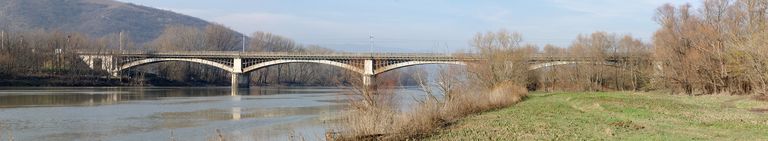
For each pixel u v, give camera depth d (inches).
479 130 1136.8
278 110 2482.8
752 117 1310.3
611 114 1526.8
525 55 3654.0
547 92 3745.1
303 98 3590.1
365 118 1118.4
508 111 1700.3
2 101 2748.5
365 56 5032.0
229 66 5767.7
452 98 1659.7
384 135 1052.5
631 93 3373.5
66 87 4923.7
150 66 6998.0
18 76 4945.9
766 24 2370.8
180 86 6289.4
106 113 2201.0
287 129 1692.9
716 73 2918.3
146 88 5211.6
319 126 1758.1
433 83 2178.9
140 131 1651.1
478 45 3585.1
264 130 1679.4
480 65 3029.0
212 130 1689.2
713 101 2246.6
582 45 4360.2
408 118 1162.6
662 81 3417.8
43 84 4992.6
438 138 1024.9
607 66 4298.7
